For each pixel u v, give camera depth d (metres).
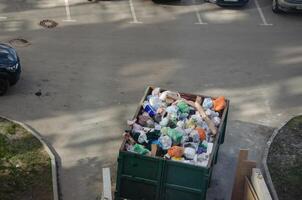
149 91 15.31
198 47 20.42
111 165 14.90
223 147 15.87
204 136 13.56
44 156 14.81
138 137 13.30
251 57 20.11
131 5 22.77
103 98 17.38
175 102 14.64
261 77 19.06
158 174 12.49
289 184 14.62
